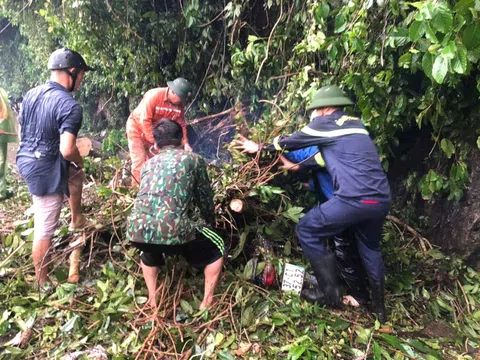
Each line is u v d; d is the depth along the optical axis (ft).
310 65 11.66
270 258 9.74
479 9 5.92
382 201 8.18
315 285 9.71
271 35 12.30
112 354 7.50
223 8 14.97
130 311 8.51
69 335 7.98
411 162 12.57
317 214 8.57
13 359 7.43
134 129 12.76
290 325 8.52
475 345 8.86
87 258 10.35
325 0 9.72
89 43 17.78
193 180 7.99
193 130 17.81
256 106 15.15
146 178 7.96
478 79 8.43
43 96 8.56
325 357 7.66
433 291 10.56
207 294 8.68
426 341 8.67
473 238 10.89
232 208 9.61
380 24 9.58
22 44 30.71
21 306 8.79
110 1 15.80
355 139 8.32
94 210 11.76
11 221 12.36
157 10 16.85
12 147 24.11
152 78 17.80
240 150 10.92
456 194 10.48
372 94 10.10
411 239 11.85
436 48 6.41
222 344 7.91
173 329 8.15
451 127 10.36
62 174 8.91
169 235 7.55
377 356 7.74
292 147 8.87
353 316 9.27
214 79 16.10
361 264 9.75
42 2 18.47
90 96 26.89
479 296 10.37
